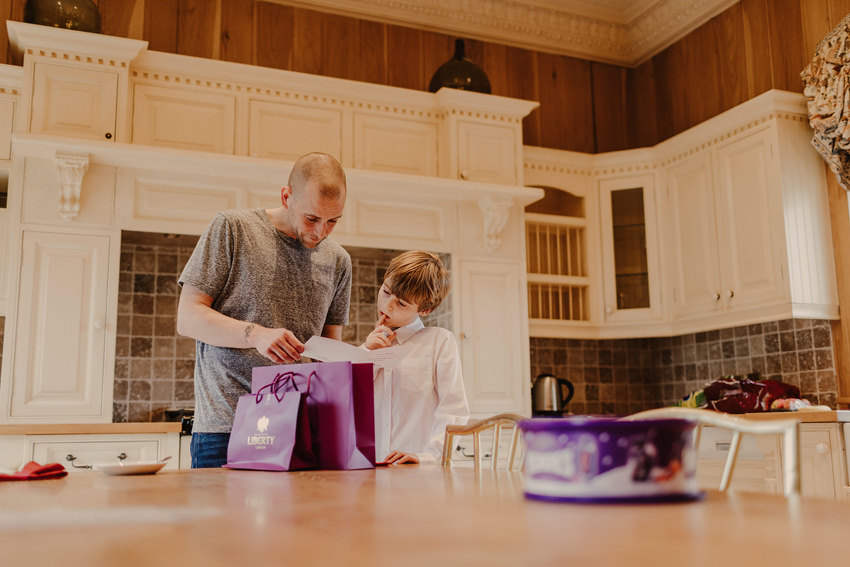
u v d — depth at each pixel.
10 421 2.80
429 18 4.21
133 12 3.62
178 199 3.15
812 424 2.75
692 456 0.68
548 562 0.42
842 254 3.40
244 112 3.37
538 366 4.18
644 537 0.49
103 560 0.47
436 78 3.87
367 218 3.46
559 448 0.68
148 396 3.35
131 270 3.41
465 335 3.52
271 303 1.71
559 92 4.55
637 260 4.03
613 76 4.73
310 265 1.78
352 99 3.56
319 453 1.31
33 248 2.92
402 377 1.83
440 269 1.86
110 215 3.04
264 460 1.30
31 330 2.88
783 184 3.37
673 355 4.31
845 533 0.50
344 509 0.69
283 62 3.89
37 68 3.02
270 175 3.24
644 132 4.65
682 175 3.91
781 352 3.65
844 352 3.37
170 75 3.27
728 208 3.62
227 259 1.67
